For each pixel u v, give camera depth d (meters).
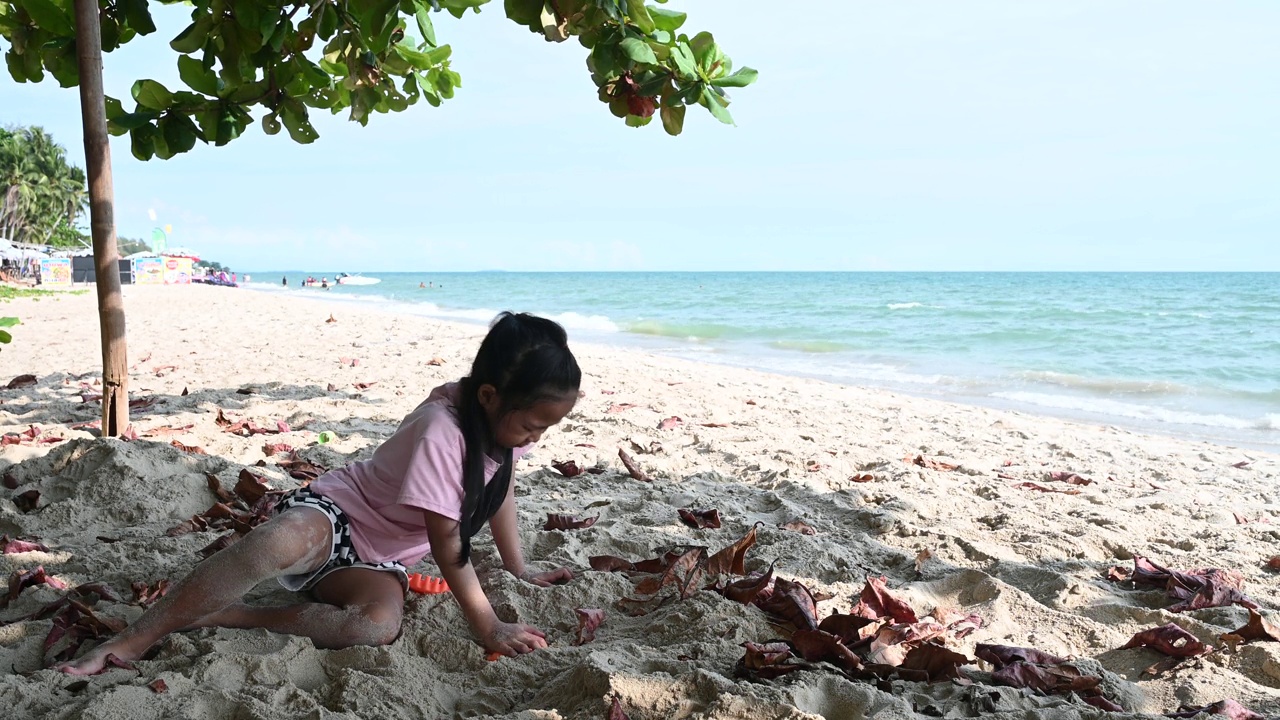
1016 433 7.64
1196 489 5.60
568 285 89.38
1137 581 3.49
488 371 2.56
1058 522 4.43
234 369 9.36
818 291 62.34
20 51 4.74
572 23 3.94
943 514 4.57
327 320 17.05
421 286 80.75
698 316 30.41
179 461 4.36
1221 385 12.82
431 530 2.61
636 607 3.03
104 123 4.67
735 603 2.91
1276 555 4.01
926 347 18.45
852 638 2.74
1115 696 2.50
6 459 4.62
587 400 8.08
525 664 2.56
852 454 6.12
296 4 4.45
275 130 5.07
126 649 2.45
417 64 5.10
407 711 2.26
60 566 3.22
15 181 79.94
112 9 4.87
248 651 2.50
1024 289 65.75
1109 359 16.30
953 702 2.37
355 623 2.63
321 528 2.67
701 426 7.04
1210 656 2.79
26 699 2.17
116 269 4.80
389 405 7.20
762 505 4.64
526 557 3.59
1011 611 3.14
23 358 10.41
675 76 4.21
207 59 4.74
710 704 2.18
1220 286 74.25
